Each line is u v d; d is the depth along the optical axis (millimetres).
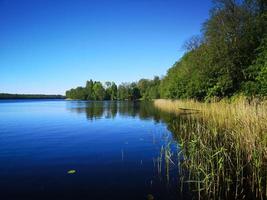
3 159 10844
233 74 27594
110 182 7914
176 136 15789
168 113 33656
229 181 7555
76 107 60188
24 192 7195
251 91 22609
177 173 8680
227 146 11359
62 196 6910
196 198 6707
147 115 32500
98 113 38438
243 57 27078
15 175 8672
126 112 39312
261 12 25875
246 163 8703
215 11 28891
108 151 12227
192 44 40844
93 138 16094
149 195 6910
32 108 57062
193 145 9250
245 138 10047
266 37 20812
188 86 40406
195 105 35688
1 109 52906
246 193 6969
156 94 104250
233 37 27312
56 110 48250
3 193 7145
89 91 150375
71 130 19953
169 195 6914
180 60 60031
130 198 6746
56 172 8961
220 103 25109
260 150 8734
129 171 8977
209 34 29031
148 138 15680
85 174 8711
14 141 15227
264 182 7602
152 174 8617
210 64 29297
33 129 20781
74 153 11883
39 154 11734
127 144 13906
